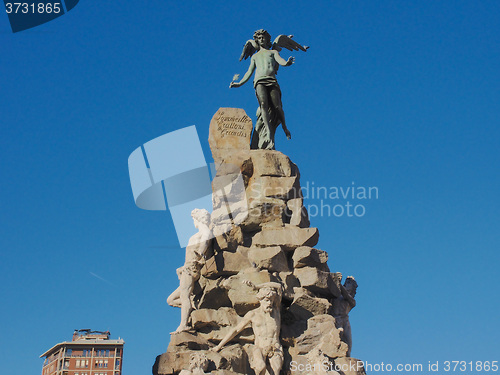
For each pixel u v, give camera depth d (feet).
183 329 70.18
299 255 74.43
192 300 73.56
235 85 85.10
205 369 66.08
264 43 87.20
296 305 71.67
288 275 73.56
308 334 70.18
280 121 85.46
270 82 84.17
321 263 75.51
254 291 71.36
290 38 87.86
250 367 68.95
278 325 69.41
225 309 72.13
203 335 70.85
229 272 73.61
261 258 73.92
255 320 69.36
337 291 75.92
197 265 73.46
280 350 68.49
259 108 85.25
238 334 70.18
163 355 67.36
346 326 74.54
